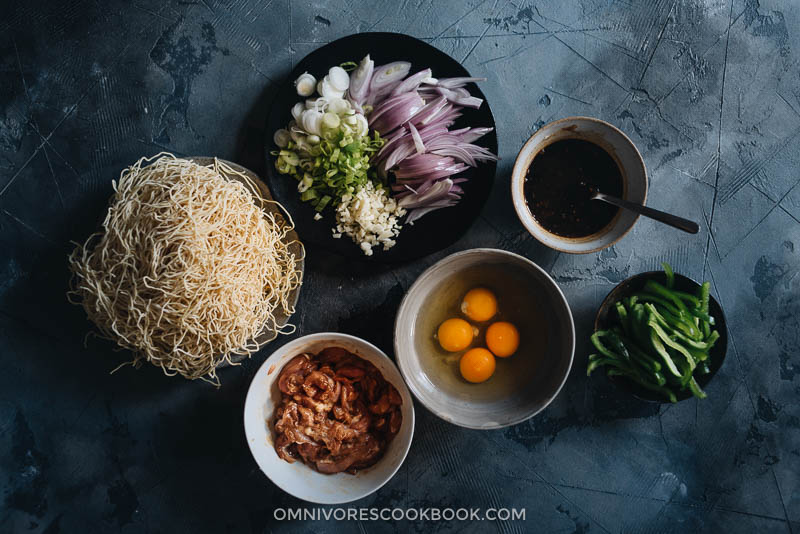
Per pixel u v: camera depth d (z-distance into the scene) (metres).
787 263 1.73
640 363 1.57
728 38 1.74
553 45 1.73
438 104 1.61
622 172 1.62
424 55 1.62
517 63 1.73
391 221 1.62
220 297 1.48
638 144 1.74
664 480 1.72
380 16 1.71
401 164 1.61
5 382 1.67
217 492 1.69
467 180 1.65
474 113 1.64
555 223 1.63
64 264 1.68
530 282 1.64
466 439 1.72
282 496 1.70
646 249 1.73
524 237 1.72
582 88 1.73
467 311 1.66
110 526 1.68
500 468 1.71
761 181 1.75
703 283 1.57
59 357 1.68
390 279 1.71
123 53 1.68
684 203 1.74
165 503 1.69
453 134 1.61
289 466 1.56
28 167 1.68
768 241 1.74
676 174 1.74
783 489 1.71
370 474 1.57
